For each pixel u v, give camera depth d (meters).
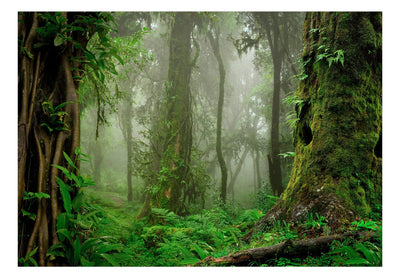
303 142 4.39
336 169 3.66
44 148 3.04
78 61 3.47
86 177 3.09
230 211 8.64
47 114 3.12
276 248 2.95
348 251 2.72
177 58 9.77
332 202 3.47
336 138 3.80
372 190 3.65
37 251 2.72
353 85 3.90
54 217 2.89
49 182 2.98
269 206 8.05
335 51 4.02
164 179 8.17
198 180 9.48
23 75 2.98
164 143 9.06
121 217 8.84
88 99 6.48
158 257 3.86
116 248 3.23
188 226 5.62
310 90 4.41
